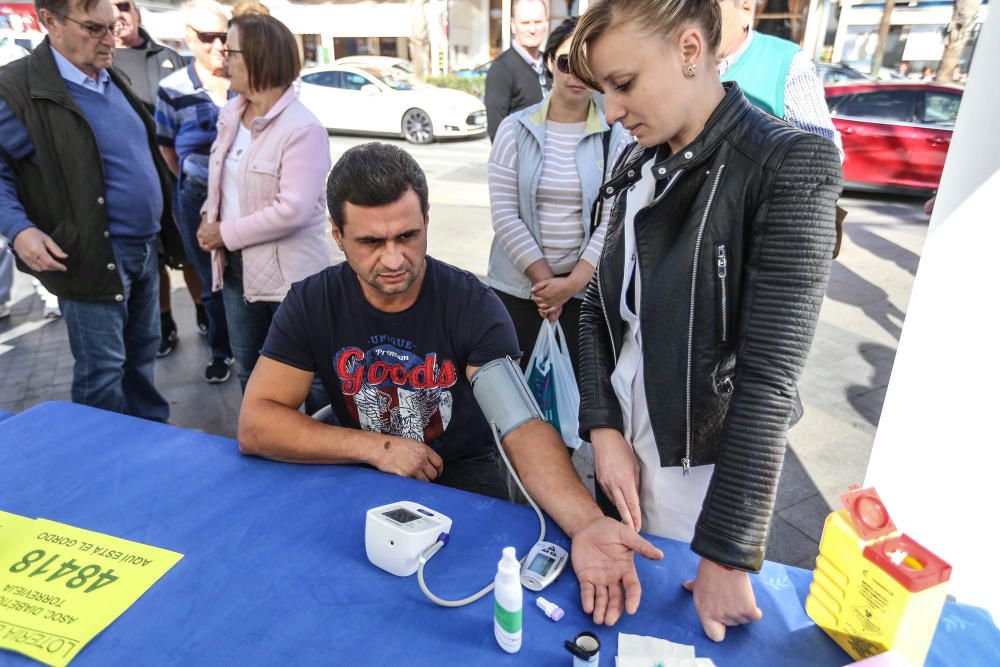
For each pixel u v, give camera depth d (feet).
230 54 7.33
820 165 3.10
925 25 41.55
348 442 4.73
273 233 7.71
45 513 4.10
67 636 3.19
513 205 7.55
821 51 45.24
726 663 3.08
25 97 7.00
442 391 5.21
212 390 11.00
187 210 10.28
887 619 2.89
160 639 3.18
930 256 4.78
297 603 3.41
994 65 4.23
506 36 56.29
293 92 7.77
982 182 4.41
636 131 3.48
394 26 52.11
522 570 3.62
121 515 4.10
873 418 10.04
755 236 3.36
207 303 10.75
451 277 5.13
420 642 3.18
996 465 4.67
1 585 3.51
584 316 4.75
